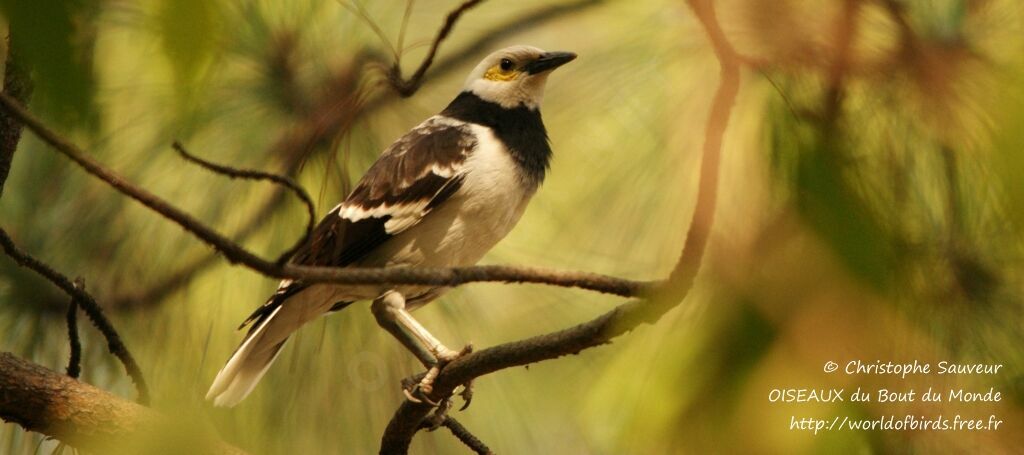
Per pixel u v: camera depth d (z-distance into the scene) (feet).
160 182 25.02
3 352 24.68
